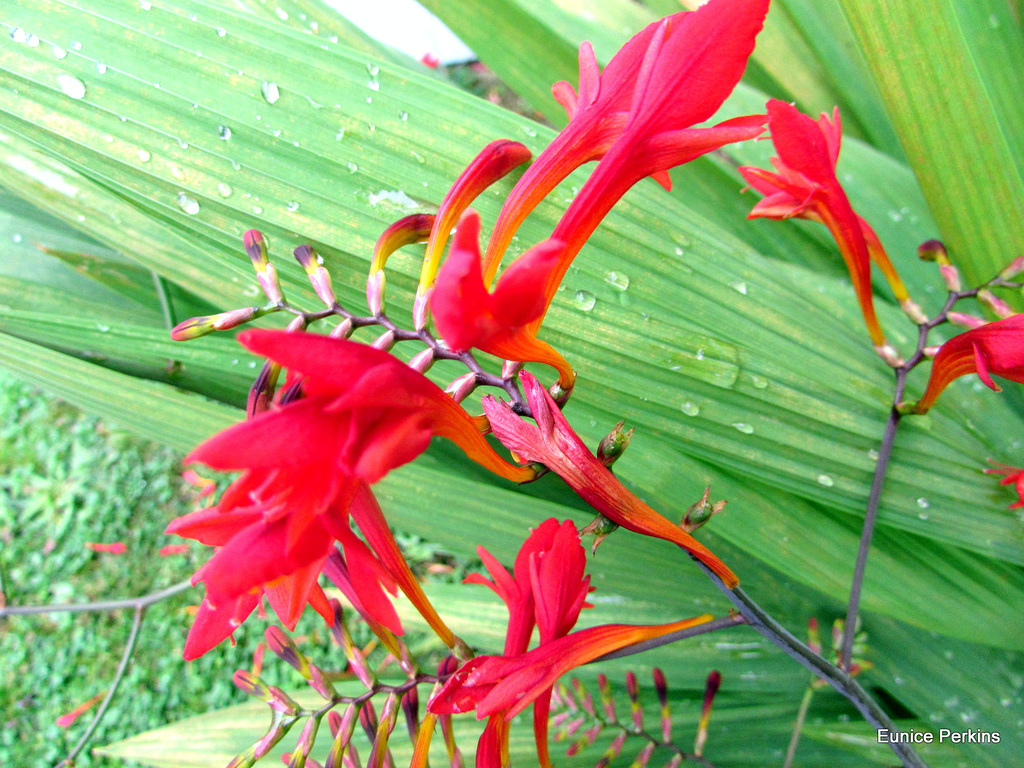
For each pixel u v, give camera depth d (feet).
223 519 0.39
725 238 0.73
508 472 0.44
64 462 1.58
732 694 0.95
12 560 1.50
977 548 0.72
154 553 1.51
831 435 0.71
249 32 0.65
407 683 0.56
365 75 0.66
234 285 0.78
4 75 0.62
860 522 0.77
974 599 0.76
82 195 0.77
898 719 0.91
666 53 0.43
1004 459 0.79
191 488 1.56
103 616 1.46
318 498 0.36
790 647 0.53
